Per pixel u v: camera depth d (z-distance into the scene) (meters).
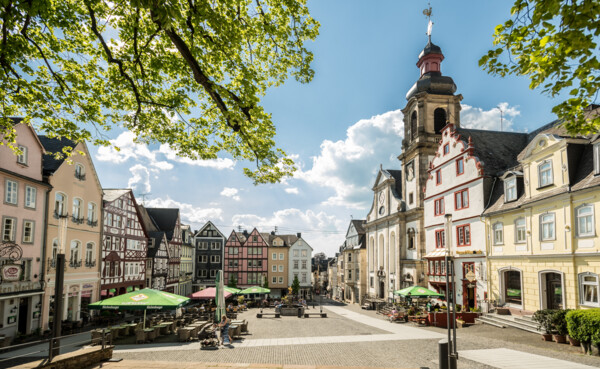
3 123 11.12
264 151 10.50
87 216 31.30
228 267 70.75
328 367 10.84
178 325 24.48
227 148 12.53
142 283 43.03
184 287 63.78
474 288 28.03
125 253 38.75
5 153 22.30
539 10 5.19
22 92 10.18
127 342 19.09
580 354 13.72
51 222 26.27
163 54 9.99
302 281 72.06
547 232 20.58
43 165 26.91
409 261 38.84
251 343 18.02
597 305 17.20
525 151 22.45
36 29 9.57
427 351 15.33
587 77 6.07
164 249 51.19
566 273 19.00
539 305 20.86
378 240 49.09
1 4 7.00
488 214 25.70
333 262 95.62
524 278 22.23
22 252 23.42
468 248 28.52
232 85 10.49
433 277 33.06
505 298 24.31
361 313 37.59
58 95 10.54
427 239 35.72
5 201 22.31
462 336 18.98
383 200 48.00
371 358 14.08
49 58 10.47
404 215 41.44
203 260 69.69
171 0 6.47
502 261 24.34
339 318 31.56
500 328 21.08
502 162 29.17
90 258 31.97
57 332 10.24
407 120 42.16
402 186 42.81
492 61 6.30
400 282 40.78
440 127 39.50
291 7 9.40
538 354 13.91
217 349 16.55
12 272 22.17
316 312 38.16
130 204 40.03
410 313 28.06
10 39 8.77
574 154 19.38
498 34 6.09
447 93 39.62
